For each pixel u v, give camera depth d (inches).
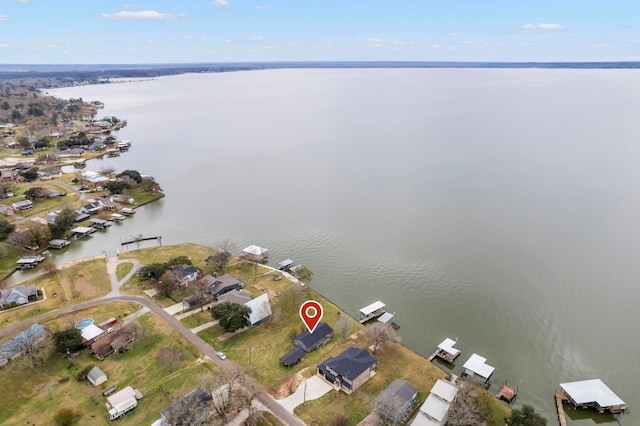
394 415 2573.8
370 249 5187.0
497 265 4758.9
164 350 3088.1
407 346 3516.2
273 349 3331.7
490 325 3794.3
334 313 3865.7
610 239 5305.1
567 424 2812.5
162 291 4037.9
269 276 4495.6
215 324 3627.0
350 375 2844.5
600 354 3457.2
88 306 3868.1
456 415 2541.8
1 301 3843.5
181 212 6599.4
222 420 2593.5
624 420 2849.4
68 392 2844.5
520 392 3065.9
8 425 2568.9
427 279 4505.4
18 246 5054.1
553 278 4493.1
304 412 2706.7
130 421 2610.7
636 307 4033.0
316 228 5846.5
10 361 3056.1
